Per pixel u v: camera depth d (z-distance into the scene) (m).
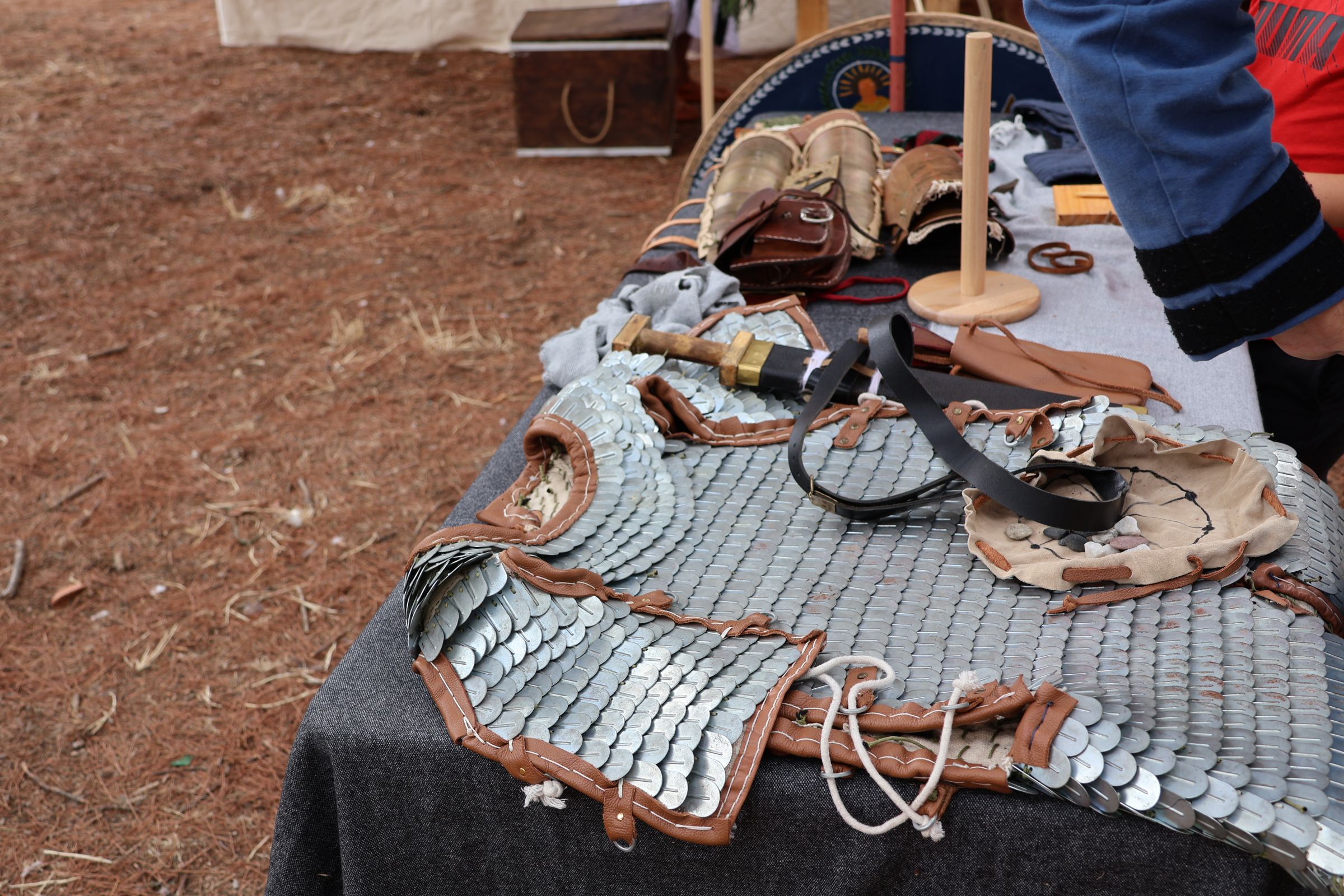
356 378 3.54
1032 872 0.90
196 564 2.67
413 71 6.86
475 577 1.06
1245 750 0.84
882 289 2.00
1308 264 0.94
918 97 3.14
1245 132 0.91
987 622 1.03
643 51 5.23
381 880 1.09
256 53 7.28
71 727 2.19
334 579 2.61
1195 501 1.13
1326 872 0.77
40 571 2.65
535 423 1.34
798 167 2.48
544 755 0.92
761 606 1.08
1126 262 2.00
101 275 4.29
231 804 2.02
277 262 4.40
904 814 0.88
